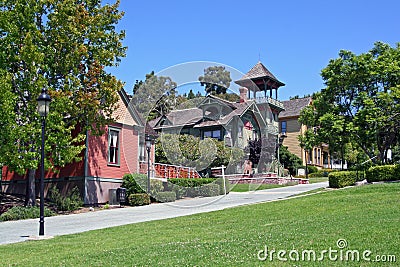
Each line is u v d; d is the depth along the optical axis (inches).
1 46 676.7
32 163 658.8
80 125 810.2
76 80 713.0
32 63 678.5
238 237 366.3
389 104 1096.2
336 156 2026.3
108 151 862.5
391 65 1137.4
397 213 448.5
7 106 639.8
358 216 447.8
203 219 541.0
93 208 778.2
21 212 665.0
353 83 1186.6
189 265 267.6
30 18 692.1
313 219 456.8
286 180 1190.3
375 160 1180.5
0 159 649.0
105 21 746.8
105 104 745.0
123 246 371.6
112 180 861.8
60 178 836.0
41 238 454.6
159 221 551.5
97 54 735.7
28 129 657.0
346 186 869.2
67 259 321.1
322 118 1190.3
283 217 509.0
